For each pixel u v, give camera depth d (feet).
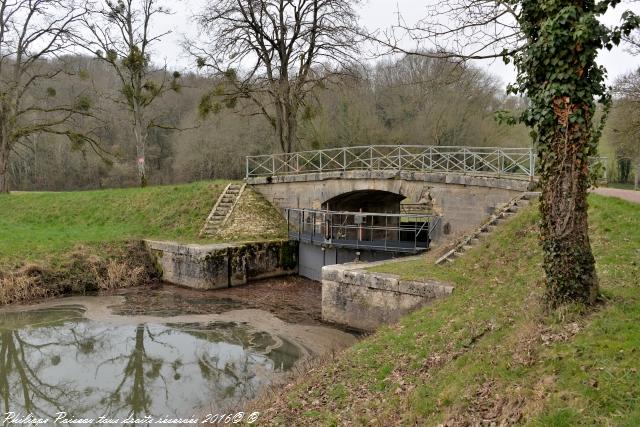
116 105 127.03
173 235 62.59
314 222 59.26
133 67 82.28
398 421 18.12
